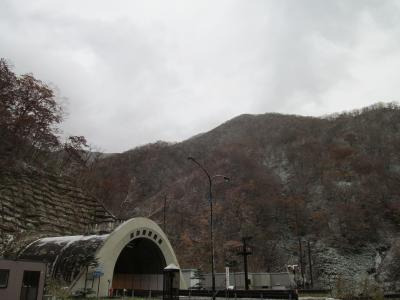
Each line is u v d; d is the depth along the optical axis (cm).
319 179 15762
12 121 6412
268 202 13750
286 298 3338
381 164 15912
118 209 10388
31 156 7000
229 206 13900
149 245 4750
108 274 3941
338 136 19650
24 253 4303
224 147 19812
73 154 8419
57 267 3900
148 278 4944
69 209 6209
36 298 2336
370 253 11281
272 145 19912
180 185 16850
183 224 13325
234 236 12144
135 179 17738
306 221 12888
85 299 3472
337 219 12738
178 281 3050
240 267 9694
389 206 13350
